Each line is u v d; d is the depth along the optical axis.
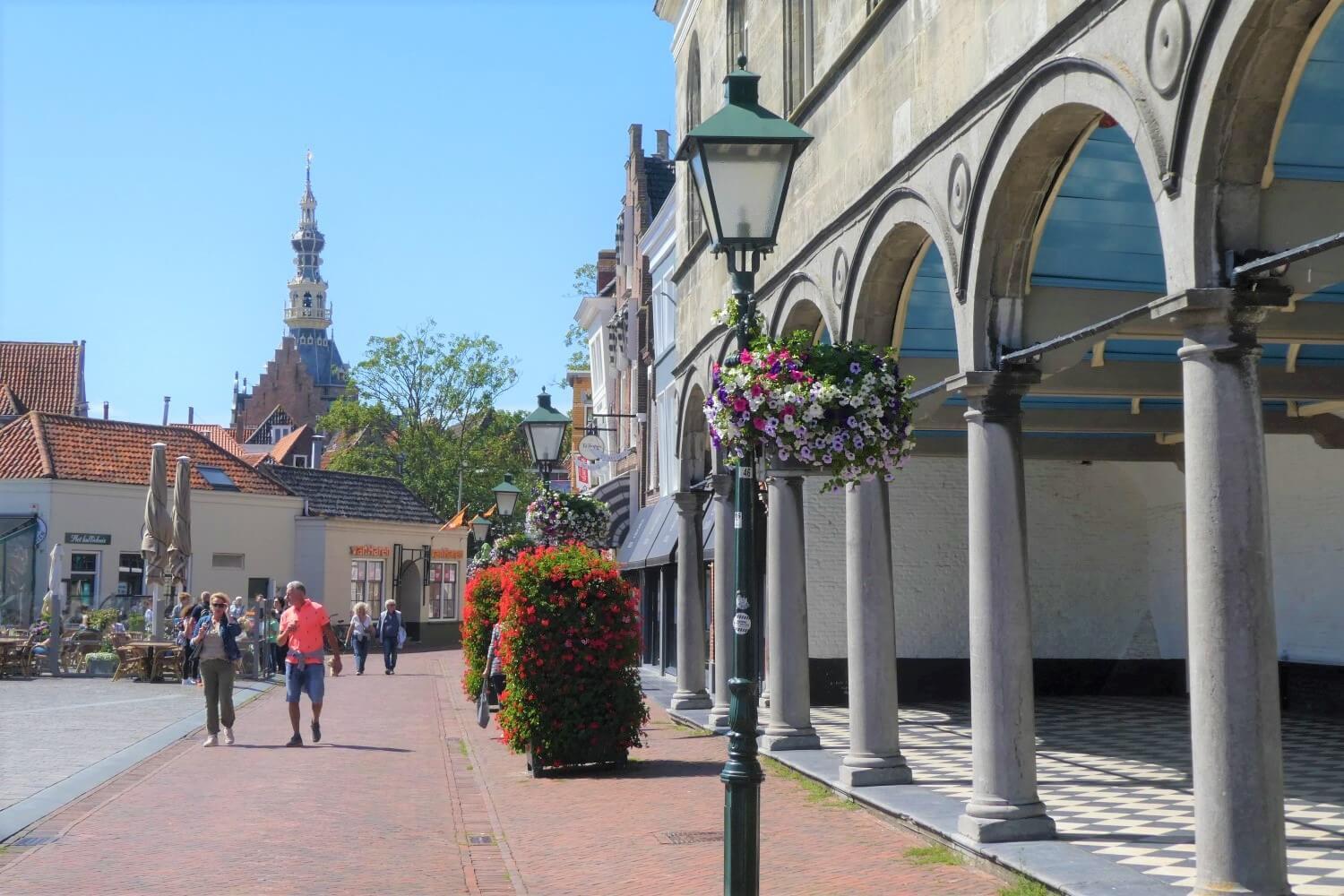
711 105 20.44
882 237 12.05
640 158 42.12
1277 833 6.86
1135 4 7.60
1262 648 6.90
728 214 7.91
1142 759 14.80
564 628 15.34
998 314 10.03
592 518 23.27
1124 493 23.45
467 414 74.94
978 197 9.90
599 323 48.69
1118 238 10.44
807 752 15.19
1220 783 6.89
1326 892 8.10
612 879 9.46
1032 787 9.86
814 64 14.80
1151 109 7.44
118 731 19.52
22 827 11.53
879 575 12.74
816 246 14.22
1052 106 8.64
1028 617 9.89
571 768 15.62
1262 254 7.16
